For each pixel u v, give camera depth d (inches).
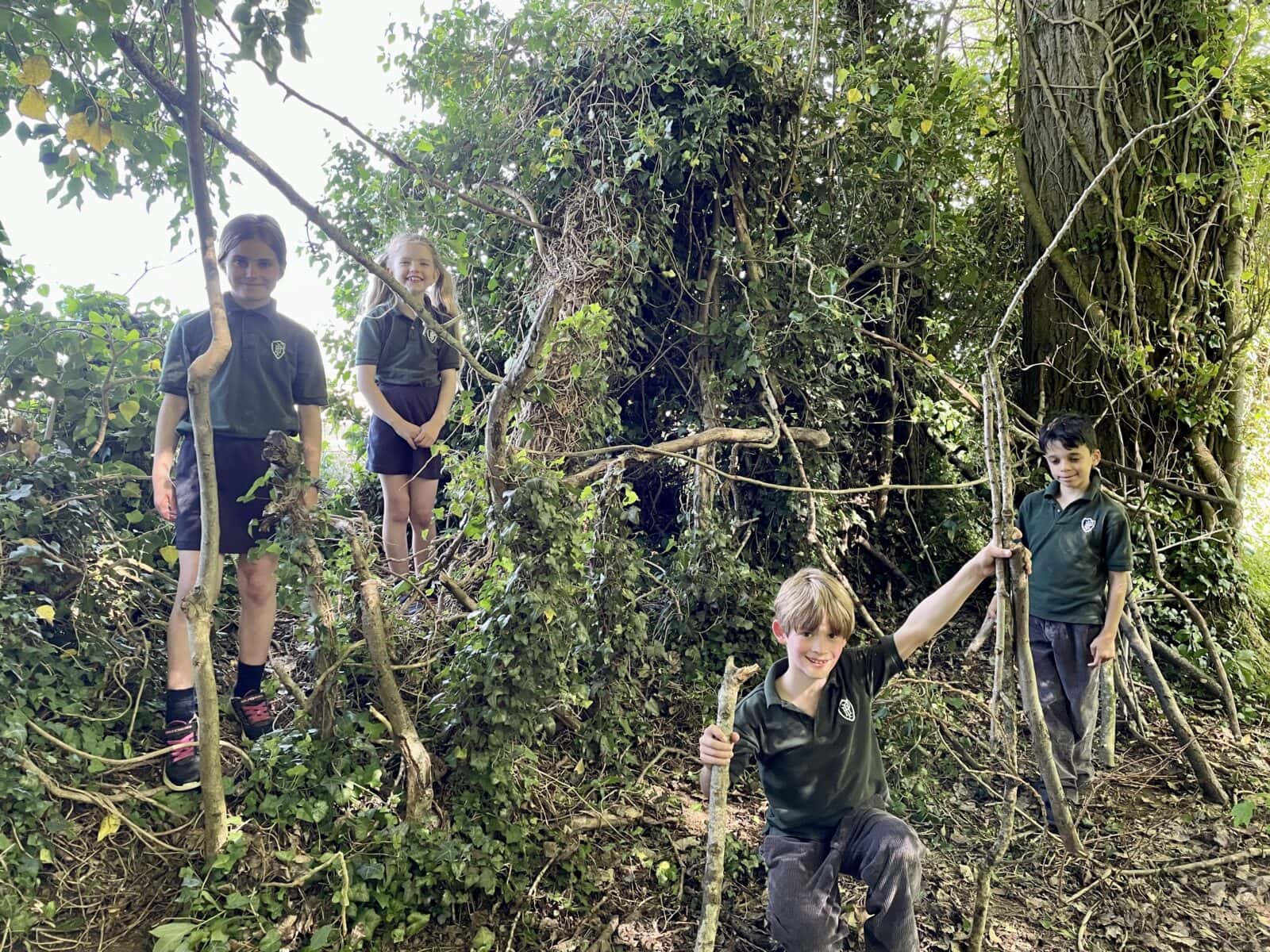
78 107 88.4
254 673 113.3
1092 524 131.6
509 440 135.9
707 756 83.7
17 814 91.4
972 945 99.6
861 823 90.8
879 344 208.7
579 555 128.8
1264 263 207.0
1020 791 137.9
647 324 185.9
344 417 201.2
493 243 197.6
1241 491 205.8
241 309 109.6
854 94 181.2
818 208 197.2
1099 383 199.5
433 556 159.9
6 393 127.0
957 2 238.2
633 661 153.0
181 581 107.4
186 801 102.3
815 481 187.6
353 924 95.6
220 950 87.0
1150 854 123.8
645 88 177.2
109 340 136.0
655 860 114.2
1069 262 205.6
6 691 99.0
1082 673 132.3
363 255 98.0
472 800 112.2
